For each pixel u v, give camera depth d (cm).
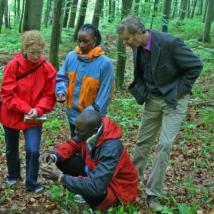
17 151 493
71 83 457
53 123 722
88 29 438
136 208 420
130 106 824
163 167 432
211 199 460
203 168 553
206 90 966
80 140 405
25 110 451
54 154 431
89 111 387
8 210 443
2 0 2012
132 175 414
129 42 420
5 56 1312
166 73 423
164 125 433
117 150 383
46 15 2506
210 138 655
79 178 382
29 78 459
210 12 1777
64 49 1543
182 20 2406
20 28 2073
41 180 510
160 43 416
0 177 520
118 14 973
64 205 450
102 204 402
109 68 444
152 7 1045
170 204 447
